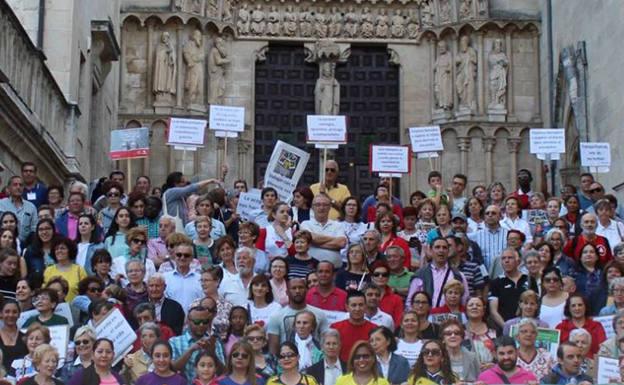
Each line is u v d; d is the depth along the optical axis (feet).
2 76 60.29
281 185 68.59
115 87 109.91
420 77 116.57
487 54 114.52
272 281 51.47
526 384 41.73
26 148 72.33
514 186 112.16
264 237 57.93
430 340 42.37
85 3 91.91
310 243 55.01
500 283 53.47
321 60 116.06
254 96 115.44
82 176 90.02
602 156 76.48
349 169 115.85
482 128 112.88
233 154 113.60
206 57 114.01
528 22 114.32
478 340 46.91
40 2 85.92
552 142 77.82
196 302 44.91
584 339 44.93
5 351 44.55
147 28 112.98
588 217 58.49
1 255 50.44
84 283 49.11
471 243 58.29
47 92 79.41
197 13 113.19
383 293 50.26
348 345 45.96
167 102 111.86
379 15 117.50
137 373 43.39
